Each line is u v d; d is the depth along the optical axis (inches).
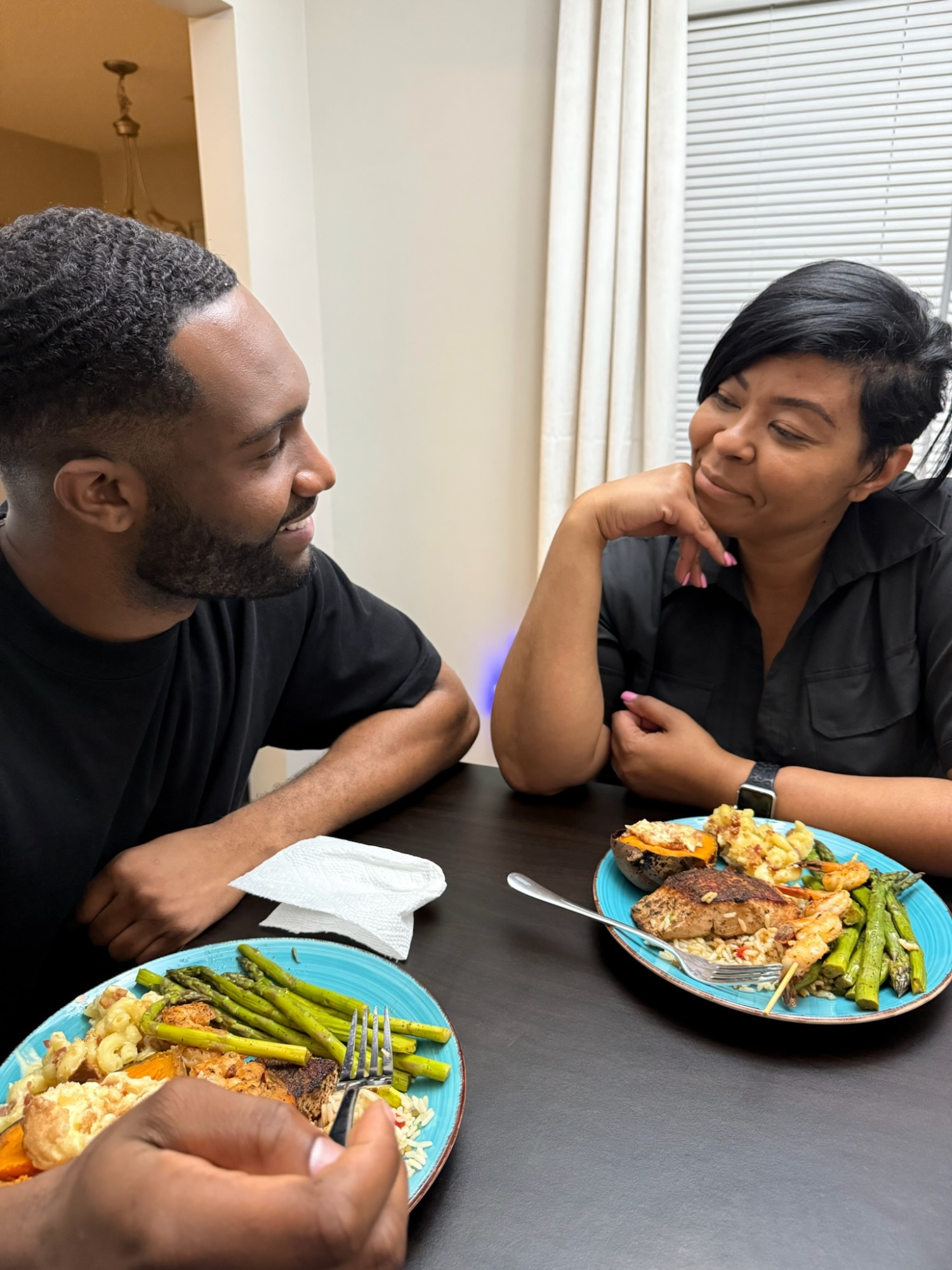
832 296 39.9
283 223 104.2
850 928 32.2
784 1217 22.2
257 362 28.1
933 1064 27.6
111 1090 24.0
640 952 31.6
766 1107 25.8
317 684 50.9
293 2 101.7
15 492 29.5
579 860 40.3
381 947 33.0
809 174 95.6
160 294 26.1
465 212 103.6
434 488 114.2
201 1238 13.1
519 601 113.4
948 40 87.7
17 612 32.6
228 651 44.0
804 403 40.3
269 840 39.8
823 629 50.2
